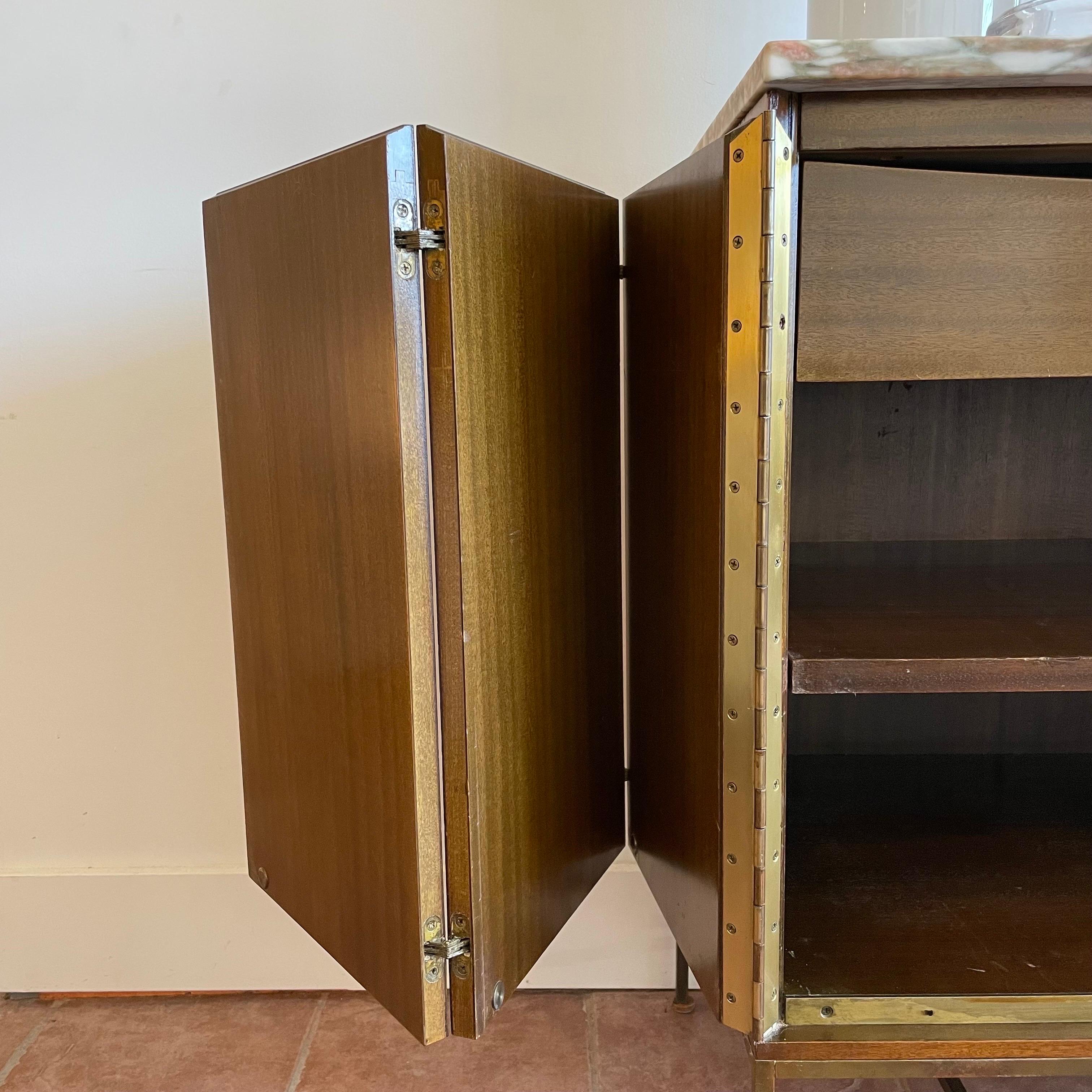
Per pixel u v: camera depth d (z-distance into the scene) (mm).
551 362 666
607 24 928
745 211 529
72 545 1041
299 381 613
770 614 569
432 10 927
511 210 593
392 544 554
